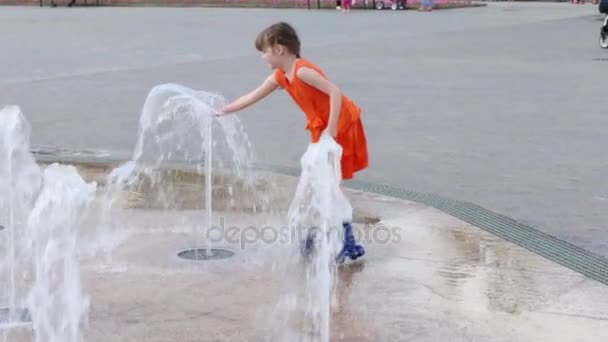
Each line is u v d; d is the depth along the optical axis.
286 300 7.20
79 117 17.17
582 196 11.22
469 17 54.88
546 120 17.25
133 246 8.70
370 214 10.13
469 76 24.72
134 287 7.48
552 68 26.91
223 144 14.48
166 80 22.80
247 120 17.02
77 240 8.77
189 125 15.62
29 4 69.12
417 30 42.91
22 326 6.56
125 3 69.56
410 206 10.55
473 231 9.45
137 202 10.52
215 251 8.59
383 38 37.88
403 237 9.18
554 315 6.89
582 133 15.81
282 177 12.04
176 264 8.14
